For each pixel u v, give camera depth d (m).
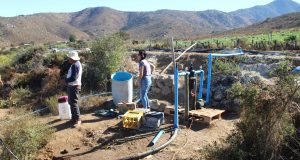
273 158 3.71
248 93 4.02
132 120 5.08
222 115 5.84
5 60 12.56
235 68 7.46
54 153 4.50
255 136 3.89
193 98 5.66
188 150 4.47
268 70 7.77
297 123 3.95
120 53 8.46
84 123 5.49
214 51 10.78
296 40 13.74
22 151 4.15
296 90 3.73
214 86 6.77
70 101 5.38
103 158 4.32
